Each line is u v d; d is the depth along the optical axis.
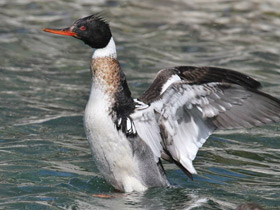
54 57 20.34
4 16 22.97
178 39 21.86
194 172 10.86
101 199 10.89
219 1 24.73
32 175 12.07
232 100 10.48
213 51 20.84
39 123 15.20
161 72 10.83
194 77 10.33
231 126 10.52
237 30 22.58
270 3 24.36
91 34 11.34
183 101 10.59
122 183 11.16
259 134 15.05
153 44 21.41
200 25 23.03
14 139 14.11
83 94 17.42
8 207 10.42
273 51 20.88
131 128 10.84
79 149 13.71
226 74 10.14
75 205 10.57
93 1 24.45
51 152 13.44
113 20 23.11
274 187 11.86
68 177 12.07
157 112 10.79
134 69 19.19
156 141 11.01
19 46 20.81
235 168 12.94
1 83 17.89
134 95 16.88
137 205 10.59
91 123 10.89
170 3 24.61
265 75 18.84
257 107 10.41
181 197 11.06
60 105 16.53
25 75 18.66
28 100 16.78
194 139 10.86
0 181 11.69
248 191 11.59
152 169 11.09
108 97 10.95
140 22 23.11
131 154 10.90
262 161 13.41
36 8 23.77
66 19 22.66
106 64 11.25
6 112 15.84
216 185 11.94
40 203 10.64
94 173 12.33
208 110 10.62
